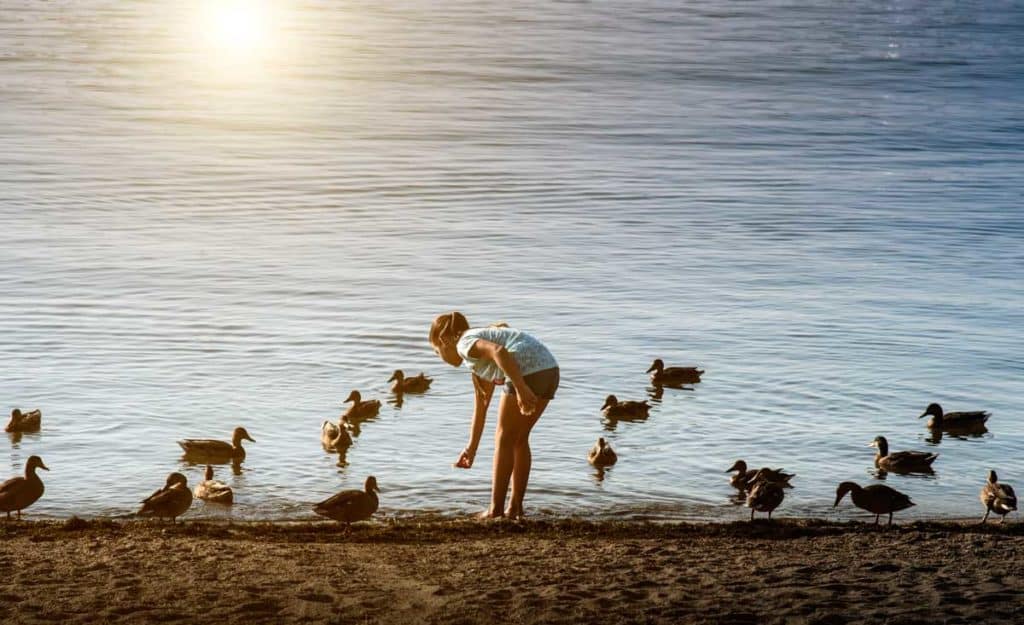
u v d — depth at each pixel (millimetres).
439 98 77000
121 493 17047
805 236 39688
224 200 44250
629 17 142625
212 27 127125
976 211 44531
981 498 16656
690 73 92750
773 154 58312
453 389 22984
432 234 38844
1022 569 11445
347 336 26734
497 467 13656
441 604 10156
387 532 13219
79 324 27062
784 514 16625
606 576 11070
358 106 72812
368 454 19031
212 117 67000
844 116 72750
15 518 15477
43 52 96125
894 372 24625
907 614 9992
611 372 24328
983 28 136875
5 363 23828
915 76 93688
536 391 13250
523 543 12523
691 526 13727
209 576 10906
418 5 161375
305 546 12312
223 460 18625
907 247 38094
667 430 20578
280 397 22188
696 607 10148
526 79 87125
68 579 10773
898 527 13945
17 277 31609
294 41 113312
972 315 29547
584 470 18375
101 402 21484
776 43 116688
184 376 23312
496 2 166375
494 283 32375
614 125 66938
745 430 20766
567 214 42844
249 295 30422
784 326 28234
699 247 37656
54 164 50562
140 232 38219
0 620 9633
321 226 39969
